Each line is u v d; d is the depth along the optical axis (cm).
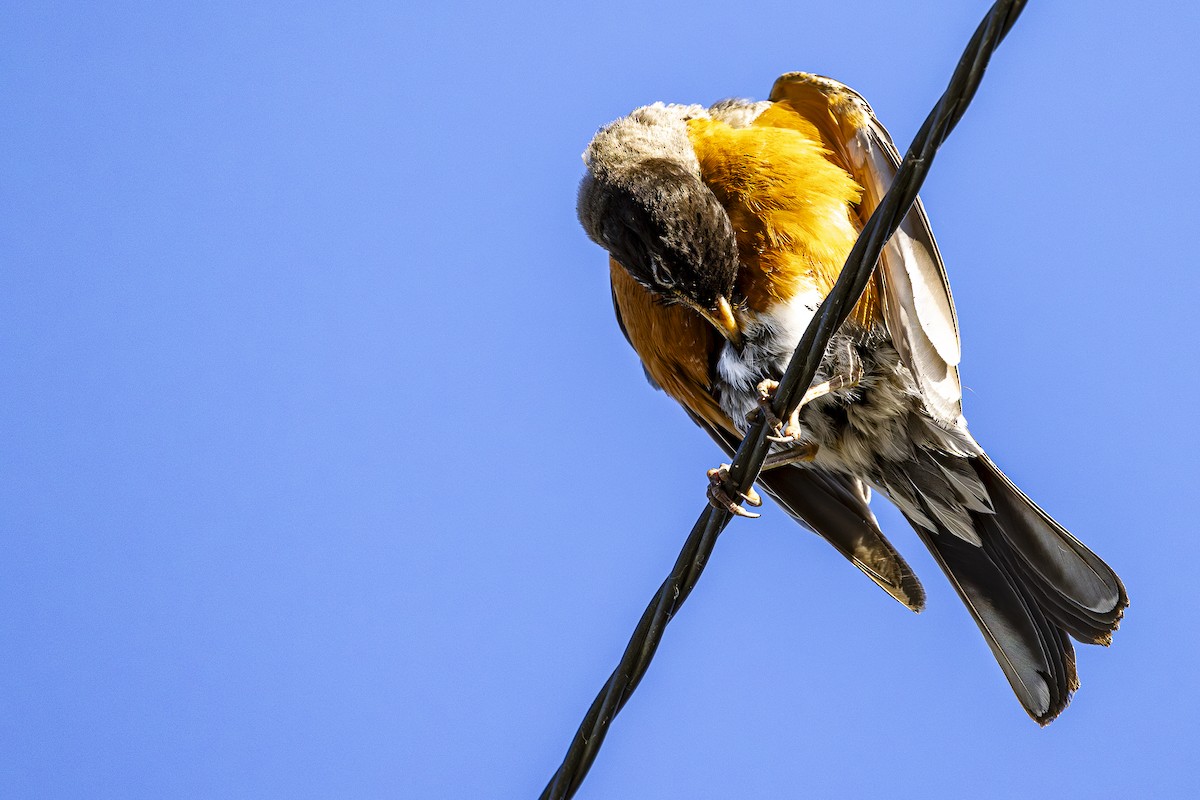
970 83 671
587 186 1084
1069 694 1049
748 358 1021
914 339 915
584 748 793
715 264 976
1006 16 652
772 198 979
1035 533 1071
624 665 802
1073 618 1057
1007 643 1081
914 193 710
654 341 1090
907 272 912
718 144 1009
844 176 985
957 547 1114
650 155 1028
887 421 1074
